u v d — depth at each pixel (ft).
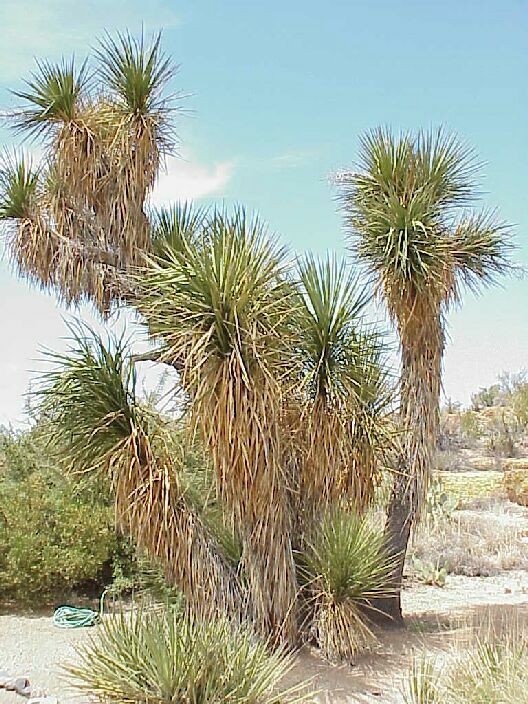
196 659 15.30
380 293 20.93
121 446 17.88
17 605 26.58
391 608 21.54
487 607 24.59
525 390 68.39
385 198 21.17
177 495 18.63
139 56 21.06
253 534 18.47
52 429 18.75
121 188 20.67
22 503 26.78
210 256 17.42
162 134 21.56
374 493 19.84
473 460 61.72
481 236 22.08
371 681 17.47
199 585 18.44
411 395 21.63
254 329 16.80
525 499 45.98
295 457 19.29
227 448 17.11
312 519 20.15
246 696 14.89
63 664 19.43
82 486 21.36
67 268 21.07
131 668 15.53
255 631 18.54
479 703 13.89
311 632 19.35
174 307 17.21
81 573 26.27
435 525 36.19
